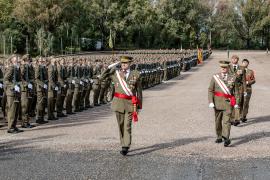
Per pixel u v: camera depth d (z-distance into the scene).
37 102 15.34
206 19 116.44
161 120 15.82
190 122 15.37
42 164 9.66
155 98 23.55
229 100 11.61
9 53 67.44
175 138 12.55
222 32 118.00
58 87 16.59
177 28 108.75
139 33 107.38
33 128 14.37
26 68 14.69
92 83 20.22
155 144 11.76
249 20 118.19
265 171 9.12
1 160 10.01
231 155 10.56
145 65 29.91
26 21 80.38
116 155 10.52
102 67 20.97
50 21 82.50
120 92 10.68
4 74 15.20
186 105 20.17
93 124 15.02
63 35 87.25
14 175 8.83
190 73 46.81
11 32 73.50
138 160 10.05
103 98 21.47
